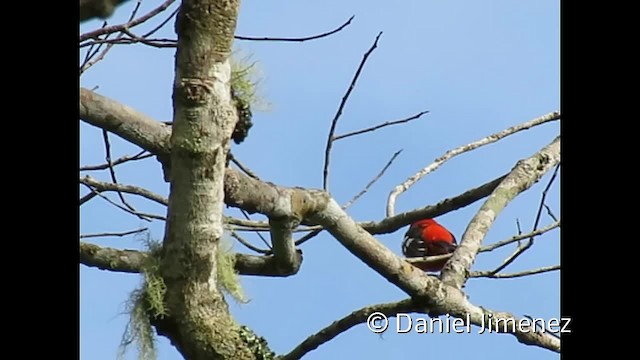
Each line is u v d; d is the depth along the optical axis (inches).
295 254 269.4
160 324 220.2
